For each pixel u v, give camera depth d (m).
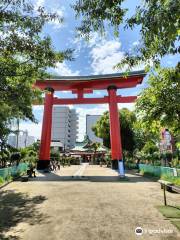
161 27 3.77
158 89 9.80
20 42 8.24
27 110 13.23
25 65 9.08
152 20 4.04
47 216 8.77
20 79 9.41
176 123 9.52
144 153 35.97
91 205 10.53
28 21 8.12
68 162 51.78
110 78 30.95
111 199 11.91
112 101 31.08
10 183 18.72
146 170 25.28
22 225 7.71
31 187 16.55
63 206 10.41
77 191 14.65
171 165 23.73
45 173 27.69
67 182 19.45
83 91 32.34
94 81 31.36
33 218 8.53
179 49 4.22
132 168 35.12
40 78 9.96
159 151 29.72
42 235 6.73
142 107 10.48
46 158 30.84
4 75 8.61
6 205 10.71
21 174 24.47
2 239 6.47
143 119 10.48
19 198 12.44
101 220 8.11
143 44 5.43
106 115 41.19
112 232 6.86
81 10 4.97
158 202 10.98
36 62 8.98
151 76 10.05
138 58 5.96
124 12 4.94
